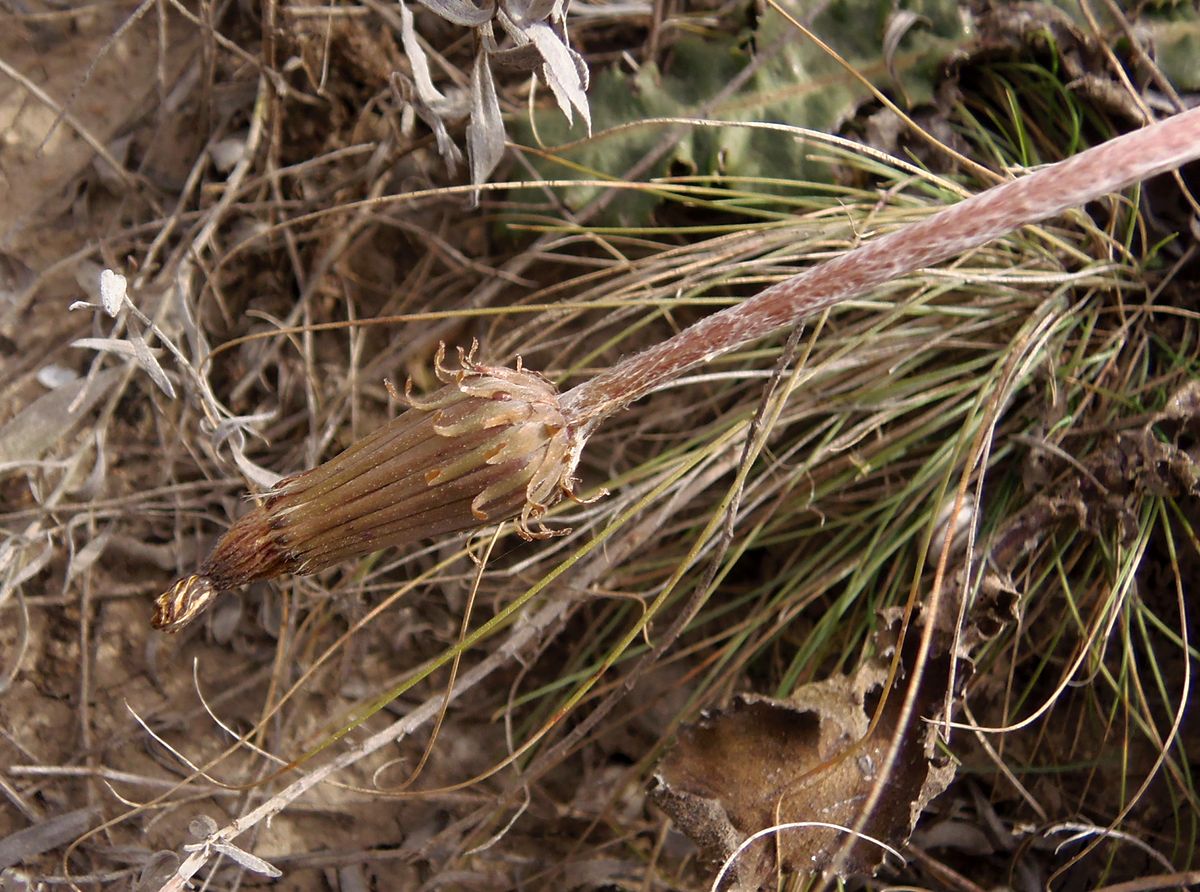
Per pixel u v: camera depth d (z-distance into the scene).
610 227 0.11
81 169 0.12
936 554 0.11
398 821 0.11
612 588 0.11
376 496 0.08
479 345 0.12
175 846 0.11
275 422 0.12
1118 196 0.11
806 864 0.10
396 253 0.12
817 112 0.11
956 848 0.11
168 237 0.12
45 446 0.11
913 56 0.11
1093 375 0.11
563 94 0.09
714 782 0.10
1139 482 0.10
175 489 0.11
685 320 0.12
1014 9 0.11
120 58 0.12
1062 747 0.11
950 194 0.11
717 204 0.11
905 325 0.11
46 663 0.11
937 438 0.11
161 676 0.11
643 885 0.11
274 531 0.08
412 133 0.12
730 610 0.12
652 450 0.12
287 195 0.12
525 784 0.10
